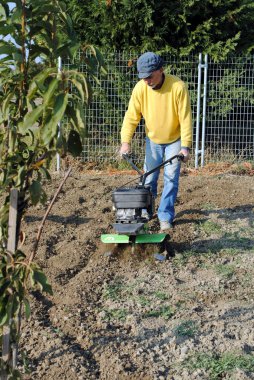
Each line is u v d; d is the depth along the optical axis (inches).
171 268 255.0
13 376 128.1
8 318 119.3
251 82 481.7
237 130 490.6
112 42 483.5
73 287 233.1
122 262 262.2
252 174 443.2
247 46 490.9
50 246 283.0
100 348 185.3
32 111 111.4
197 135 462.3
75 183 394.3
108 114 485.4
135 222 248.7
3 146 123.2
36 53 122.4
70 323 201.6
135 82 479.8
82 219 322.7
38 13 119.6
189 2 461.4
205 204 341.1
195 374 168.4
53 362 175.9
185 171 449.4
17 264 121.6
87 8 478.0
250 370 170.2
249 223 311.9
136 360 178.7
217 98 480.7
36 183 121.2
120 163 478.0
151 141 287.6
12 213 123.3
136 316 207.8
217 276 247.3
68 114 114.3
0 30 116.6
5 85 122.6
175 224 309.1
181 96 268.7
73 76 111.0
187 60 478.6
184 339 190.5
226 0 472.7
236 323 201.5
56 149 114.4
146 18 460.4
